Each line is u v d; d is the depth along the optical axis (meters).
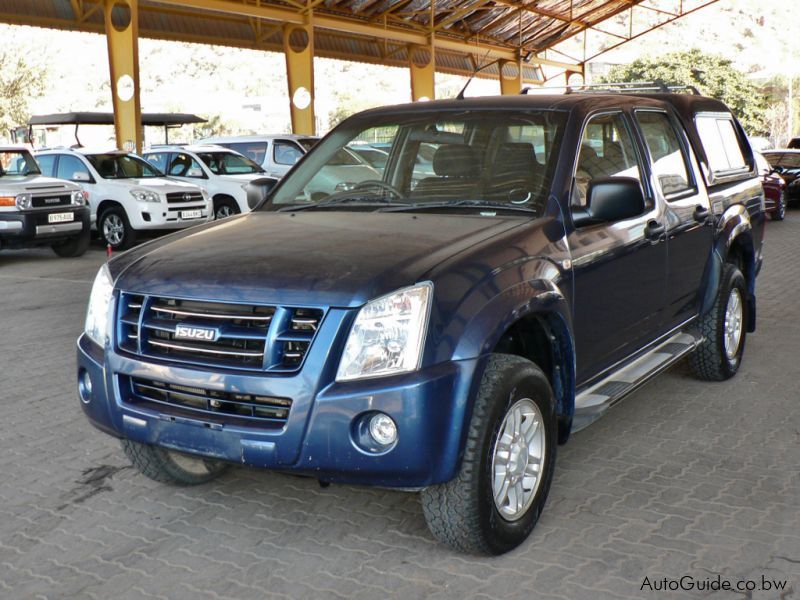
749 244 6.34
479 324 3.32
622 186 3.91
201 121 25.45
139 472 4.47
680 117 5.75
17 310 9.52
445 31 38.38
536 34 44.41
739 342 6.28
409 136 4.61
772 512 3.97
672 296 5.21
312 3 28.36
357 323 3.20
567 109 4.45
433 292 3.27
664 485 4.30
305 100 29.19
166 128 25.30
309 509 4.11
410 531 3.84
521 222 3.95
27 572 3.55
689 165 5.62
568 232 4.04
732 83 77.56
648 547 3.63
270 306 3.30
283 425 3.27
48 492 4.39
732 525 3.83
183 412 3.45
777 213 19.27
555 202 4.07
